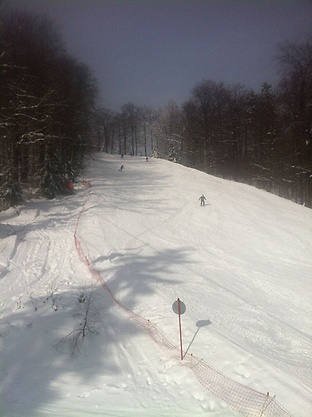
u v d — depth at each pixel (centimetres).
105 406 712
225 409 688
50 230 2069
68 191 3148
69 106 3747
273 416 657
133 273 1464
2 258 1600
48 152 3059
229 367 820
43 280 1436
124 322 1081
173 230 2183
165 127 8225
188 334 985
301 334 1017
